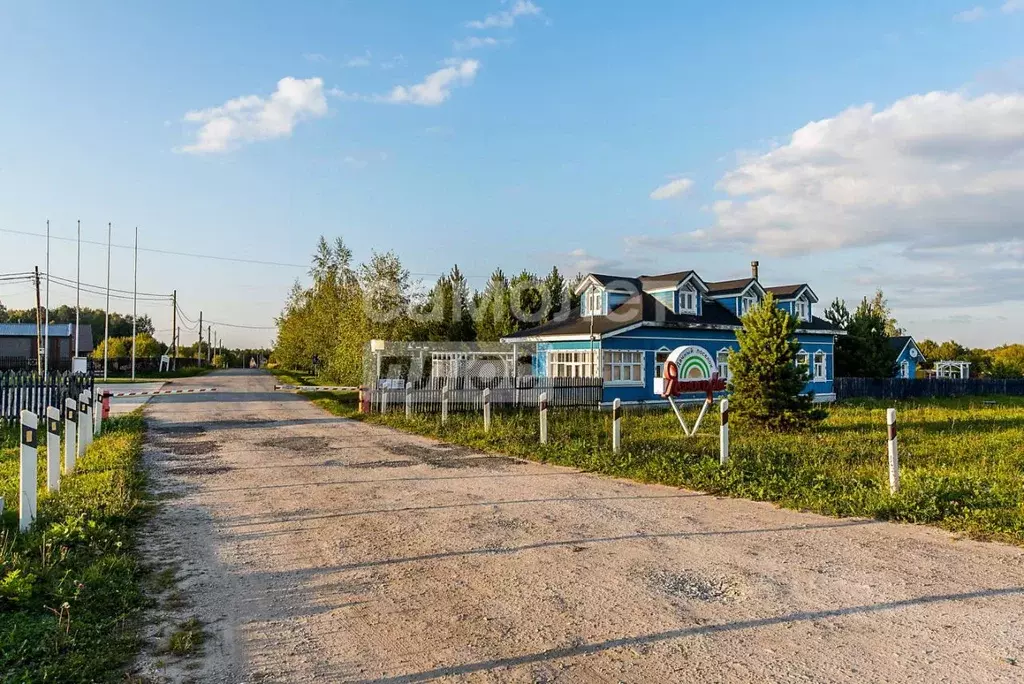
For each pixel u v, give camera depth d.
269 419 20.08
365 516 7.81
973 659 3.98
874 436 14.53
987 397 35.69
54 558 5.75
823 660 4.00
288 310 61.69
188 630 4.58
